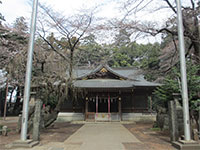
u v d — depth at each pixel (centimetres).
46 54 1309
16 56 1269
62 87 1345
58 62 1348
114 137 1057
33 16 857
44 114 1320
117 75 2395
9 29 1350
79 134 1177
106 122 2138
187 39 1316
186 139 725
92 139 980
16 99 3709
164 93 1137
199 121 924
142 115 2334
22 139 747
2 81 2412
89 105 2586
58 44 1461
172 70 1183
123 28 1087
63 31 1262
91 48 1477
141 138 1016
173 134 809
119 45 1205
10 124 1789
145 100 2394
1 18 1599
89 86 2166
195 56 1123
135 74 1766
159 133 1212
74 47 1387
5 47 1477
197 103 903
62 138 1001
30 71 807
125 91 2295
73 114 2342
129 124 1962
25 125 760
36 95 1261
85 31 1219
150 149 726
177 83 1000
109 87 2138
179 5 835
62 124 1959
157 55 2317
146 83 2331
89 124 1958
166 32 1248
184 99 755
